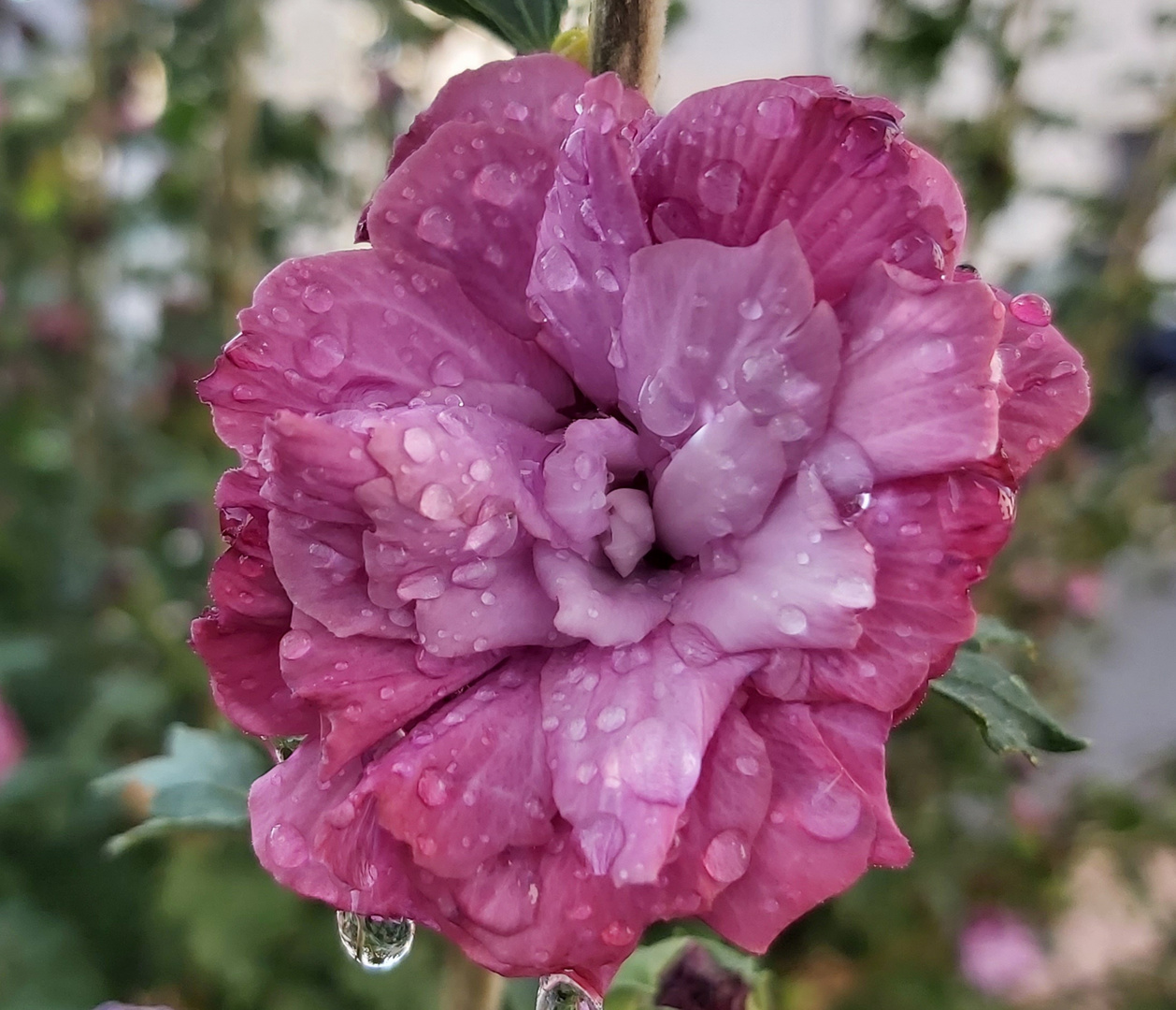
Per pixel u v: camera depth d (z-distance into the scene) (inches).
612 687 2.7
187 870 8.7
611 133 2.7
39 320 10.9
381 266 2.9
